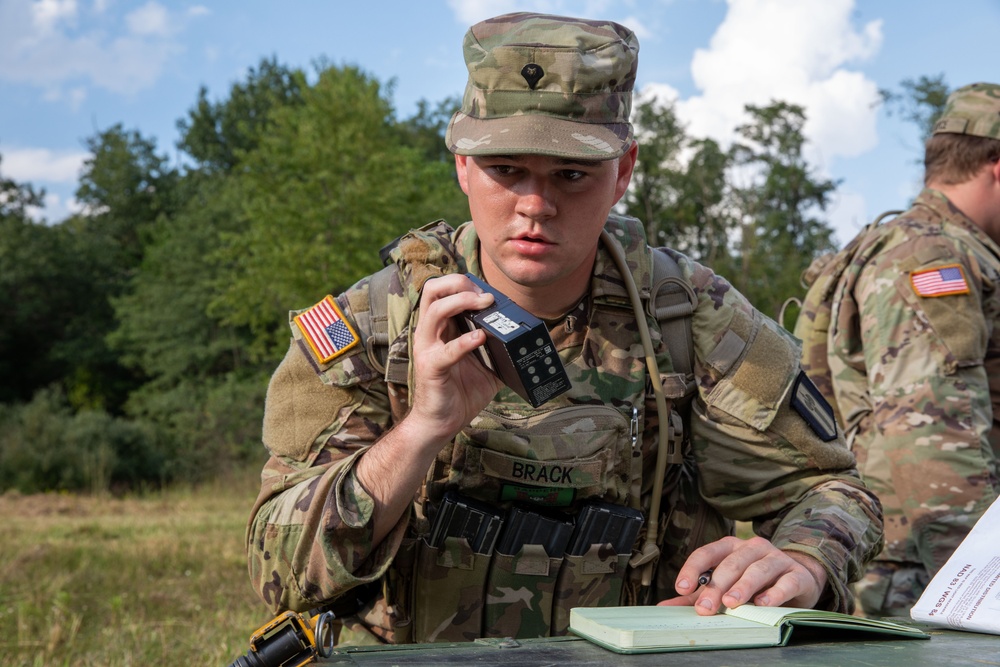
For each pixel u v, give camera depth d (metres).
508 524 1.67
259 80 48.28
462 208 25.73
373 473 1.45
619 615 1.24
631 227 1.79
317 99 21.62
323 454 1.60
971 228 2.51
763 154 33.09
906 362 2.34
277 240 21.97
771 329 1.80
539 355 1.33
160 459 20.50
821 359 2.71
